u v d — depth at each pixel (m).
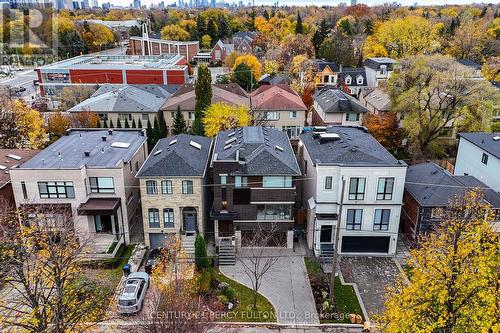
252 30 177.00
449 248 23.05
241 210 37.59
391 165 35.44
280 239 38.97
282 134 47.03
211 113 54.50
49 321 22.80
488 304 20.45
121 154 40.91
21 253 23.55
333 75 92.50
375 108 69.62
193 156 39.81
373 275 35.09
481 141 44.56
